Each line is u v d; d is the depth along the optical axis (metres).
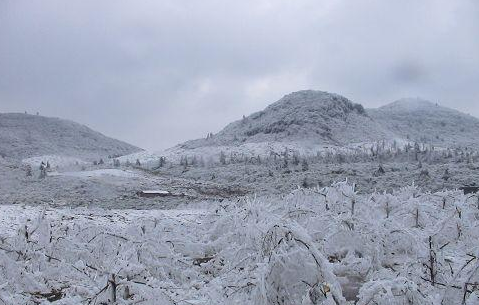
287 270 5.00
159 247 7.71
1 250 6.71
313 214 9.00
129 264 5.63
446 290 5.37
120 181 76.44
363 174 74.25
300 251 5.07
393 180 66.69
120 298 5.24
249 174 93.00
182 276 7.41
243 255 7.02
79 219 18.03
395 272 6.68
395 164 87.31
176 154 195.38
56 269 7.28
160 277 7.21
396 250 8.09
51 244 8.27
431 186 61.81
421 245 7.65
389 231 8.07
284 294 4.98
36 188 67.38
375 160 110.69
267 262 5.14
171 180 85.56
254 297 4.94
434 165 83.12
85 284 6.46
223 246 9.01
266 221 7.54
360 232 7.73
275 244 5.45
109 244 8.47
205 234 9.91
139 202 51.47
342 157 114.12
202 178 98.50
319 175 75.38
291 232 5.30
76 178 76.00
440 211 11.41
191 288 6.15
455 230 8.74
